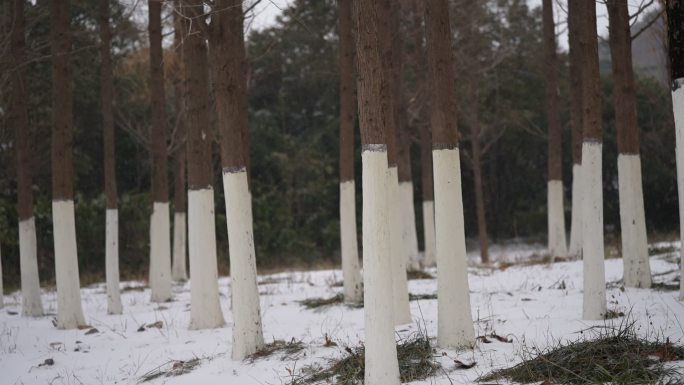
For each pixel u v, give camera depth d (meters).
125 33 19.34
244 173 7.75
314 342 7.91
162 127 14.51
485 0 22.73
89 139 26.78
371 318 5.62
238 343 7.54
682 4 6.52
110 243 12.53
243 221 7.65
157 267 14.29
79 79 22.11
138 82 23.75
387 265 5.66
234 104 7.78
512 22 28.67
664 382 5.13
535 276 13.80
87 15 19.17
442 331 6.86
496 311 9.06
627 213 10.49
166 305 13.31
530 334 7.22
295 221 30.05
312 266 23.66
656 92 27.19
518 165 33.25
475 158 22.62
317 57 30.16
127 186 28.34
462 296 6.83
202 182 9.93
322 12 26.39
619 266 13.62
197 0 9.88
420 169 31.53
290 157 30.42
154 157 14.45
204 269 9.87
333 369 6.51
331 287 14.30
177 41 14.73
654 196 30.19
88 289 18.11
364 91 5.80
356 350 6.92
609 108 30.73
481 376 5.79
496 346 6.83
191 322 9.89
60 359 8.48
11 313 13.06
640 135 29.27
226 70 7.74
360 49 5.86
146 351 8.59
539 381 5.53
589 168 7.83
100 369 7.86
